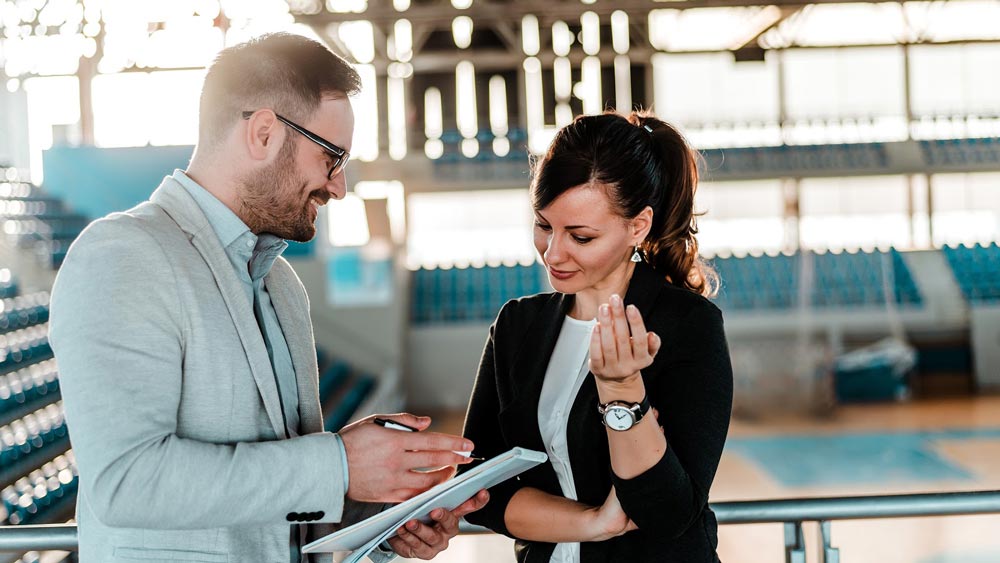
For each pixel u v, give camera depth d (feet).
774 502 4.98
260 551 3.70
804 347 28.91
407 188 37.14
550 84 41.01
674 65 42.09
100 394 3.17
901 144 39.42
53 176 29.86
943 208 42.32
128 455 3.14
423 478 3.52
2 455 16.74
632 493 3.34
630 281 3.94
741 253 39.96
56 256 26.35
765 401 28.53
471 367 32.35
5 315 22.84
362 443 3.46
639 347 3.13
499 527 3.96
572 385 3.95
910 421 26.96
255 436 3.64
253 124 3.65
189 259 3.54
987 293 34.81
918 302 34.40
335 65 3.79
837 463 22.30
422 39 39.22
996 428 25.54
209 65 3.77
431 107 41.09
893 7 41.45
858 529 16.25
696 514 3.50
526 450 3.40
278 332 4.08
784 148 40.16
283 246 4.00
